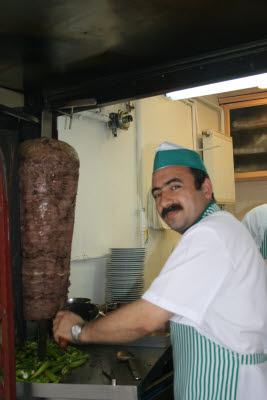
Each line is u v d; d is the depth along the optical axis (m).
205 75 1.61
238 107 4.06
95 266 2.42
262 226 2.26
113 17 1.25
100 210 2.48
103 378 1.41
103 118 2.49
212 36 1.43
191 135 3.72
